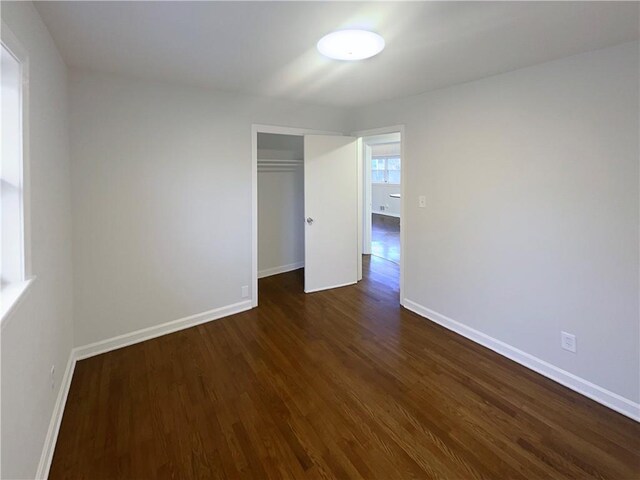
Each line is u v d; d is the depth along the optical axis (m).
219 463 1.80
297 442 1.95
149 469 1.76
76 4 1.72
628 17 1.79
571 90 2.32
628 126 2.08
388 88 3.28
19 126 1.52
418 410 2.22
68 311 2.59
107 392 2.39
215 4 1.72
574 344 2.42
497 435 2.01
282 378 2.57
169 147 3.17
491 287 2.97
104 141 2.83
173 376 2.59
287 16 1.84
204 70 2.74
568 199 2.39
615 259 2.18
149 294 3.17
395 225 10.00
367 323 3.54
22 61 1.53
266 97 3.72
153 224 3.14
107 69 2.70
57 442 1.92
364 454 1.87
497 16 1.82
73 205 2.72
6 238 1.52
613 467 1.79
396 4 1.71
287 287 4.66
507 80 2.72
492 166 2.88
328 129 4.33
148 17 1.86
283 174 5.24
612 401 2.24
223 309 3.69
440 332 3.33
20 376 1.42
